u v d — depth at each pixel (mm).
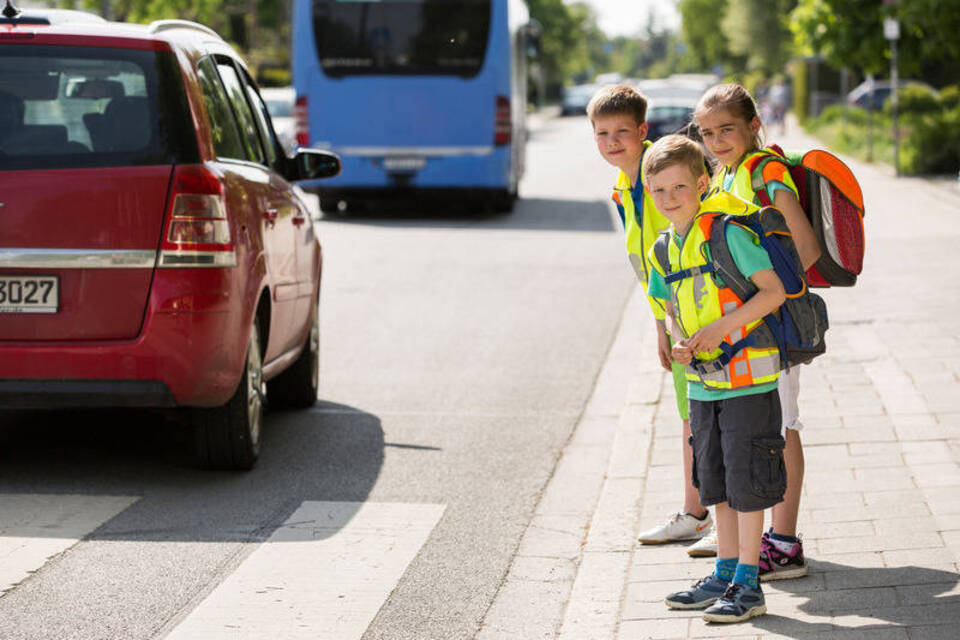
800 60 90750
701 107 7164
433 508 9516
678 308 6719
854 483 9172
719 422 6777
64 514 9125
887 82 71688
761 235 6602
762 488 6707
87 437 11406
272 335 10883
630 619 6938
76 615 7234
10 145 9500
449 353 15555
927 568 7434
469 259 23797
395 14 30625
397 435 11719
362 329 17094
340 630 7121
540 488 10102
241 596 7605
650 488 9555
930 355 13453
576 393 13539
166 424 11875
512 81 31500
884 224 25250
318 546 8586
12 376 9398
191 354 9438
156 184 9445
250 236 10062
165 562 8172
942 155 37062
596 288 20531
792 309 6680
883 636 6426
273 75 75688
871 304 16719
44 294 9375
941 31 34719
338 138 30984
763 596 6844
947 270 19406
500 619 7371
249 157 11125
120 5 55750
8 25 9867
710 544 8070
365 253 24672
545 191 39062
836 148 49594
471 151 30797
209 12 57562
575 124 101562
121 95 9672
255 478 10211
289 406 12734
